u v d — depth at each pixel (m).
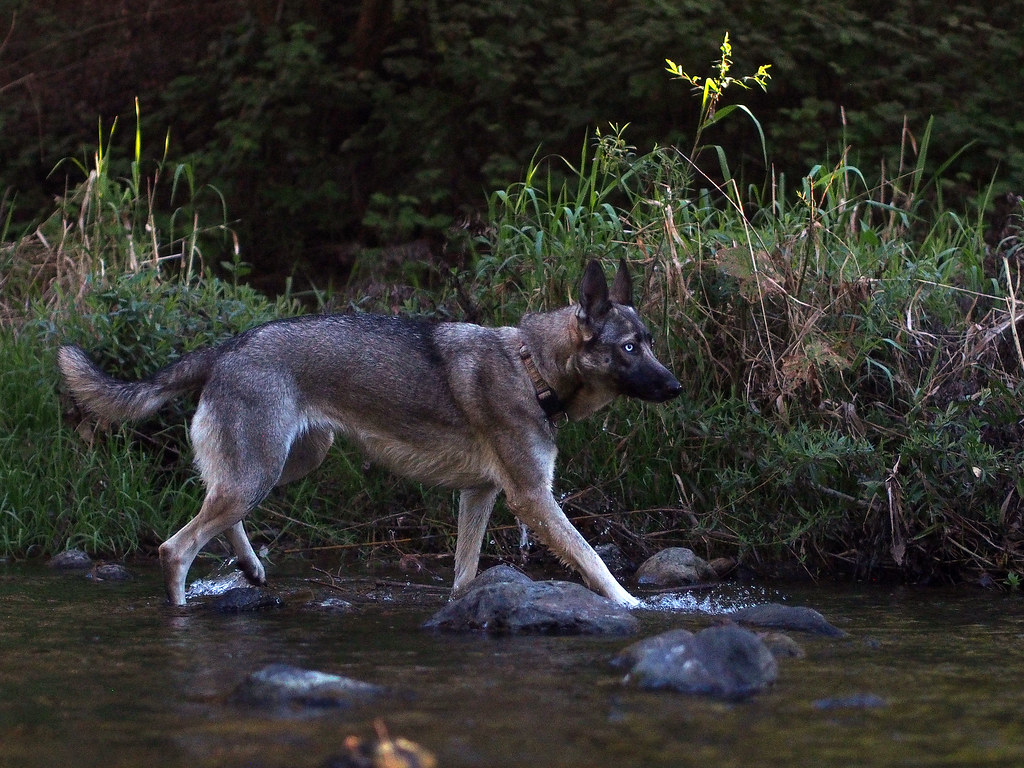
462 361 6.33
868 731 3.38
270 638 4.93
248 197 15.51
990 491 7.11
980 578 7.06
